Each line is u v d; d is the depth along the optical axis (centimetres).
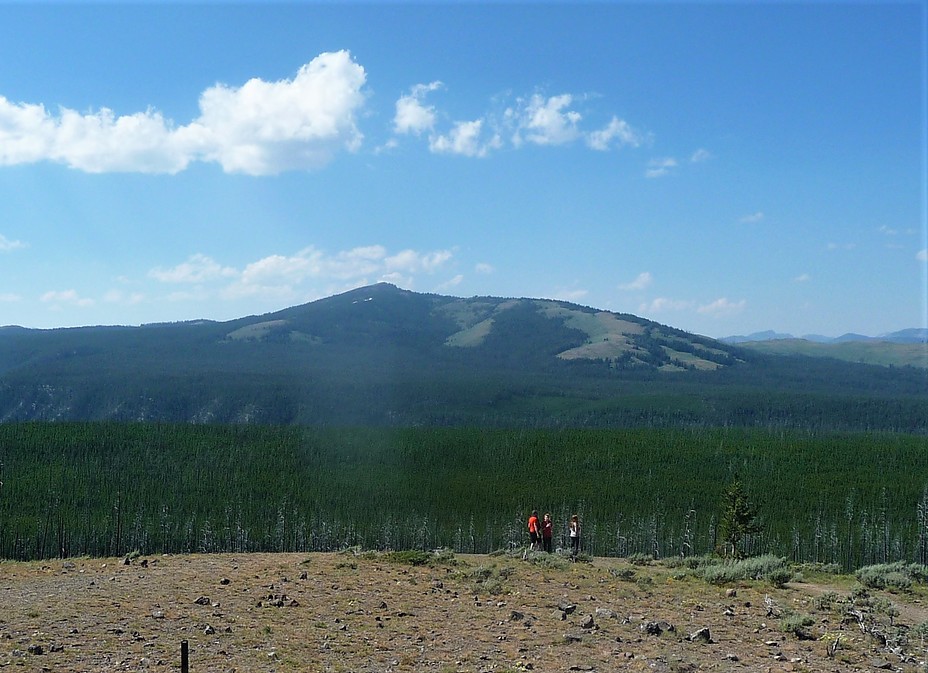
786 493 12850
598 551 11088
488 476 15525
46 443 16000
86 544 10806
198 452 16625
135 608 1812
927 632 1875
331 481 14988
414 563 2492
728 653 1661
